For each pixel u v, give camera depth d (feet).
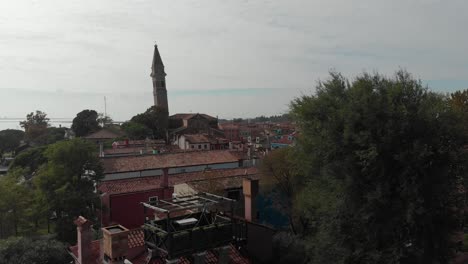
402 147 58.59
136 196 104.78
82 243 49.96
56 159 105.81
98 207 103.04
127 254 43.14
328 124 64.64
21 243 80.07
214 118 447.42
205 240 41.86
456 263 68.33
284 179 94.68
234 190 98.48
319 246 63.98
